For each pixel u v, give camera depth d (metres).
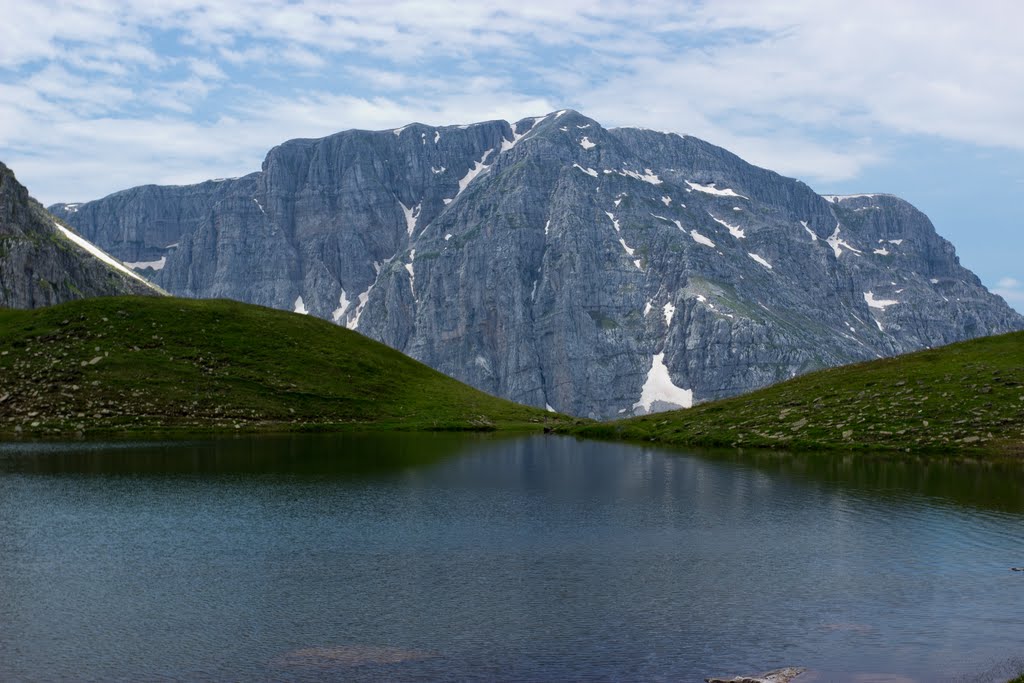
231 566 49.56
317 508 66.25
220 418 125.25
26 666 35.47
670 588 46.06
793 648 37.53
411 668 35.41
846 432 105.31
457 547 54.56
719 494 73.50
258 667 35.47
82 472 82.00
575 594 44.91
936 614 41.94
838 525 61.09
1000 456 89.94
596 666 35.62
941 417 104.00
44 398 124.31
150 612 41.78
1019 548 54.28
